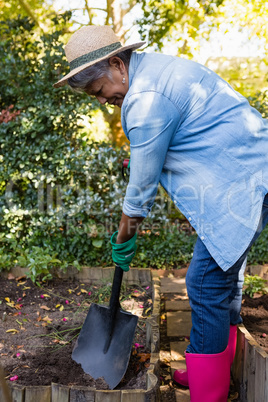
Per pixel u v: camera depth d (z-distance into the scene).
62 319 2.56
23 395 1.69
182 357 2.47
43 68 3.72
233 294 2.04
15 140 3.73
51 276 3.11
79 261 3.62
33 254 3.18
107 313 2.14
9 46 3.89
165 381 2.27
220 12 5.23
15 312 2.65
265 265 3.66
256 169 1.67
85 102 3.65
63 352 2.17
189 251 3.74
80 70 1.67
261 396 1.81
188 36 5.43
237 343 2.18
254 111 1.76
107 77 1.72
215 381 1.87
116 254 2.00
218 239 1.70
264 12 5.14
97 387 1.91
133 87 1.65
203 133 1.68
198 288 1.81
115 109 5.79
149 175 1.68
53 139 3.53
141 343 2.30
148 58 1.74
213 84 1.71
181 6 5.12
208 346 1.85
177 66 1.69
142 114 1.61
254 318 2.55
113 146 3.84
